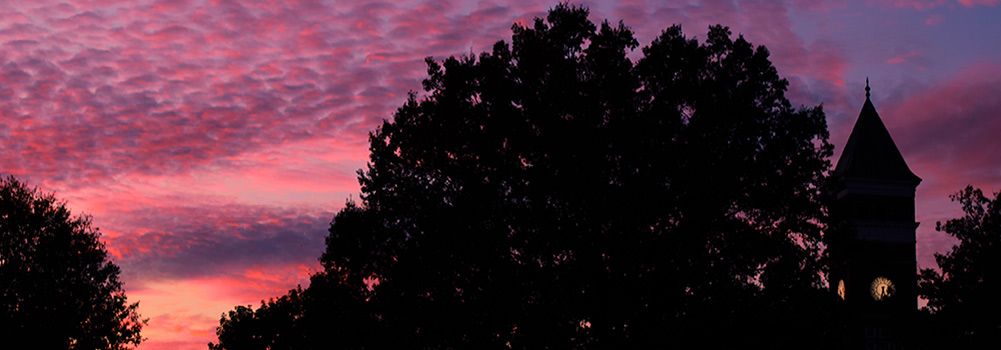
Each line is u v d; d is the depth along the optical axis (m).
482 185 35.00
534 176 33.44
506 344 34.34
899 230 65.88
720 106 34.84
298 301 53.12
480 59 37.38
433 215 35.16
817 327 33.44
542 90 35.47
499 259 33.62
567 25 36.81
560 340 32.28
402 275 35.44
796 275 34.31
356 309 37.72
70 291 52.22
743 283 33.91
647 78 36.19
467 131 36.09
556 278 32.94
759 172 34.81
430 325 34.75
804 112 36.72
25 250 51.50
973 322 48.09
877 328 63.69
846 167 67.81
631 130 33.50
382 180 37.75
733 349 31.78
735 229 34.12
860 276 64.62
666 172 33.47
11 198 52.12
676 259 32.84
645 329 31.91
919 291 50.97
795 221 35.72
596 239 32.97
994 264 47.84
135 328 59.56
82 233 53.81
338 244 37.41
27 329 49.75
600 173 33.41
